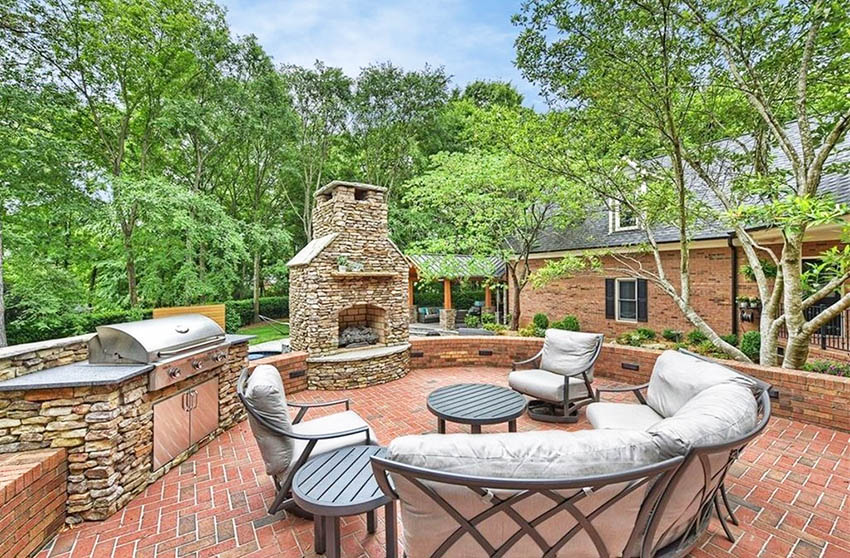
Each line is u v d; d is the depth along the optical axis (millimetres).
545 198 9055
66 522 2965
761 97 5160
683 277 6332
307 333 6914
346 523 3025
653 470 1643
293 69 18406
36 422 2988
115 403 3137
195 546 2738
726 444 1841
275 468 2984
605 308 11594
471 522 1686
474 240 10266
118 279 14055
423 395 6297
